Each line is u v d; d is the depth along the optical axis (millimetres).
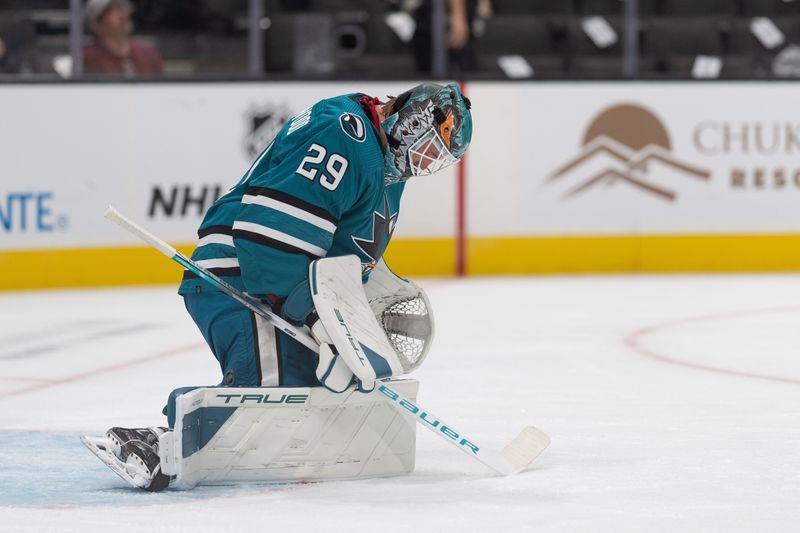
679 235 17500
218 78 16328
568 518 5660
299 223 6234
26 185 15688
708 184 17469
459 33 18984
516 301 14578
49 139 15758
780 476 6555
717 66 19906
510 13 20375
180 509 5855
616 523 5570
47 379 10156
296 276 6254
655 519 5641
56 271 15883
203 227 6688
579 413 8492
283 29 18797
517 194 17234
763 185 17562
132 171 16094
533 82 17188
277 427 6336
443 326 12719
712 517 5672
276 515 5730
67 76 15797
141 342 12000
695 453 7160
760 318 13242
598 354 11023
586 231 17391
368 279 7035
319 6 19375
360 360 6141
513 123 17188
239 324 6457
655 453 7168
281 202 6242
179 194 16281
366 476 6539
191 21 18641
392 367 6293
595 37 20031
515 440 6863
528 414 8469
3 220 15641
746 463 6887
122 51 17688
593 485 6340
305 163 6254
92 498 6121
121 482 6492
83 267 15969
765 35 20188
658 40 20016
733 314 13531
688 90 17391
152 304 14562
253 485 6359
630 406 8719
